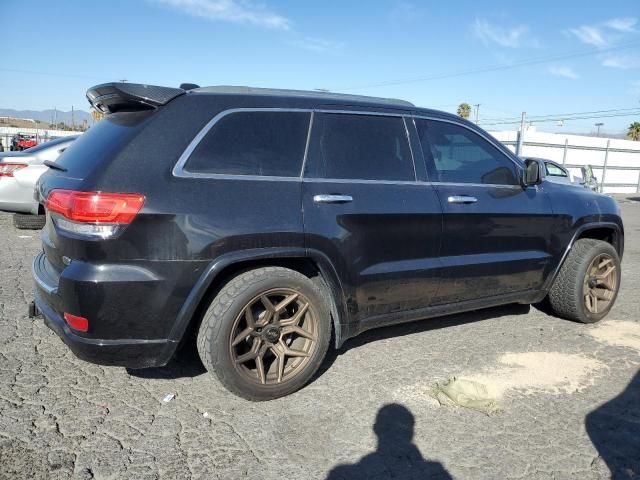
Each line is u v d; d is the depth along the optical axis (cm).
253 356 317
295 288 324
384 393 342
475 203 404
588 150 3216
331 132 354
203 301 315
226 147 314
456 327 473
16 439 275
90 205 275
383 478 257
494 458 275
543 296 471
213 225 295
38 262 354
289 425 300
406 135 388
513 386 359
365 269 353
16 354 381
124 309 281
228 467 260
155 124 301
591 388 359
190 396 330
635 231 1273
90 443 275
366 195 353
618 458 279
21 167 826
